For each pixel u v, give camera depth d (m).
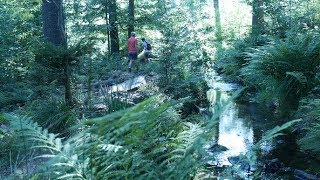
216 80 11.86
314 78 6.52
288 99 6.84
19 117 2.14
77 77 6.77
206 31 12.07
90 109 6.05
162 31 8.78
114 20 17.53
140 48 17.75
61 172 1.82
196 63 10.70
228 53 13.06
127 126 1.64
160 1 13.63
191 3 13.98
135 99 7.30
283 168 4.95
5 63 8.08
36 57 6.11
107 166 1.89
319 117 4.97
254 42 11.99
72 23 17.95
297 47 6.68
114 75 10.41
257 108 8.36
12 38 9.02
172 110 3.29
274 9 12.38
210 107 8.05
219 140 6.36
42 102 5.85
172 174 1.80
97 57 13.27
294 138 5.91
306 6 12.09
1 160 3.18
